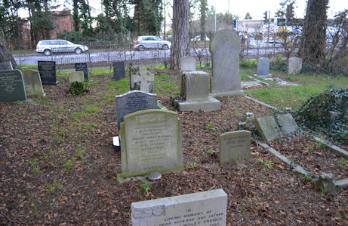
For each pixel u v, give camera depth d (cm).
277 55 2112
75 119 841
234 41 1084
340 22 1717
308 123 770
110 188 501
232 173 544
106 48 3055
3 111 919
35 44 3950
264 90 1205
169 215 321
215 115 885
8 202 467
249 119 751
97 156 613
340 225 421
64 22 4522
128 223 420
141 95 703
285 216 436
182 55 1728
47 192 492
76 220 429
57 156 614
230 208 448
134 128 517
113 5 4053
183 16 1695
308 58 1789
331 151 642
